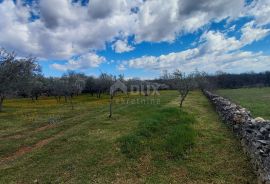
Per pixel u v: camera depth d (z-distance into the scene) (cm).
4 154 1398
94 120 2497
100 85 7412
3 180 991
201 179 905
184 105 3462
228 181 877
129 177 959
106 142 1478
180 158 1125
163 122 1866
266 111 2300
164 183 891
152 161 1110
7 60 2436
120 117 2598
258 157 861
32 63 3147
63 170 1062
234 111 1598
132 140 1403
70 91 5453
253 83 10431
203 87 6688
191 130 1566
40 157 1270
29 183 948
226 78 10550
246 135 1109
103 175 988
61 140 1617
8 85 2509
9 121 2719
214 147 1247
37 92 6600
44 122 2623
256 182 856
